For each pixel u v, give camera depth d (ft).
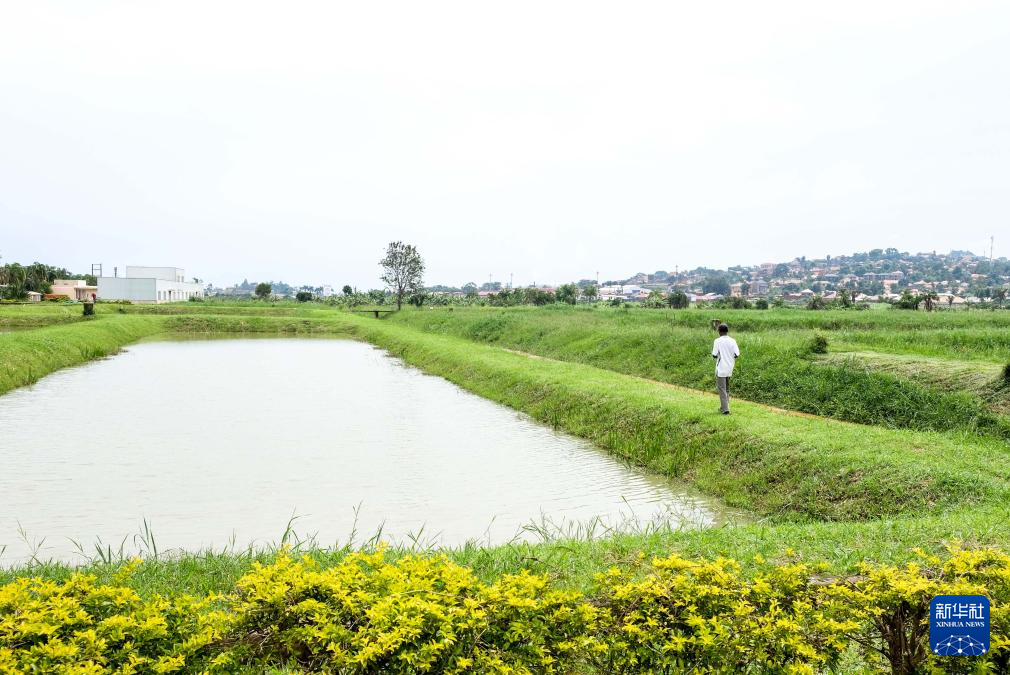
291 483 40.01
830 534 25.14
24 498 36.32
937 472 33.94
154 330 173.47
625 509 36.50
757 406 54.08
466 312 197.16
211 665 12.35
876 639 15.76
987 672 13.43
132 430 54.44
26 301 276.82
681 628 13.58
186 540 30.40
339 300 359.25
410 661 11.95
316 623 12.75
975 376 52.60
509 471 43.88
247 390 77.51
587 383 66.64
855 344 75.05
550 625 13.11
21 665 11.63
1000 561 14.93
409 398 73.77
